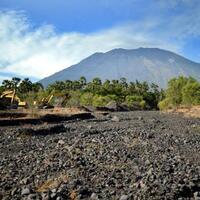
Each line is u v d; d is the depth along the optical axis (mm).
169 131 30172
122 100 117375
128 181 13344
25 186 12633
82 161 16266
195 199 11727
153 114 55625
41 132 26938
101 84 138625
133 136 25094
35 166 15555
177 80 86750
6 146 21156
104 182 13094
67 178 13570
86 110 59094
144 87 151625
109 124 35438
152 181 13117
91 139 23234
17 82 118312
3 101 48906
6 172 14570
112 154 18109
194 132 30625
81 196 11570
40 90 118438
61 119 39312
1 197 11516
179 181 13203
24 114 37531
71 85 139250
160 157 17953
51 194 11414
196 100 79438
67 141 22469
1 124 31391
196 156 19328
